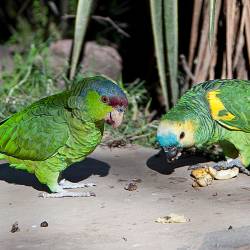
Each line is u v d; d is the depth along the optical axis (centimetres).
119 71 1528
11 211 896
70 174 1038
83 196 941
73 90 895
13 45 1775
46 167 922
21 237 817
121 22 1648
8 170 1058
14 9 1928
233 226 828
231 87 1009
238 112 995
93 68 1503
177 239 797
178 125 946
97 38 1645
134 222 852
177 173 1043
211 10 1096
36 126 911
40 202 926
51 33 1708
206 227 828
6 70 1565
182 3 1409
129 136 1228
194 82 1241
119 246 785
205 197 938
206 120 981
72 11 1686
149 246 782
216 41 1234
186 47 1415
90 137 895
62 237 814
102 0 1662
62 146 906
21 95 1398
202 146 1109
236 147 1020
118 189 973
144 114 1359
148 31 1509
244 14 1191
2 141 932
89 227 840
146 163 1092
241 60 1230
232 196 938
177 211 885
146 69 1506
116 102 862
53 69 1512
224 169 1032
